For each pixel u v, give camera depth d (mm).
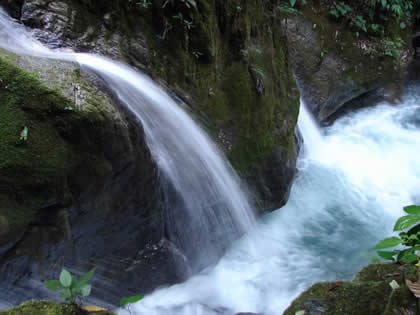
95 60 2684
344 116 7414
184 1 3178
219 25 3732
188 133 3250
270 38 4531
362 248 4426
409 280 1351
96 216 2379
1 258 1976
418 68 8594
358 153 6324
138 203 2641
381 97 7793
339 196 5312
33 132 1929
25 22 2600
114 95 2439
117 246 2713
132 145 2404
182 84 3389
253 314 3193
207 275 3801
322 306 1496
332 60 7023
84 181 2174
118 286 2898
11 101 1910
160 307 3223
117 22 3021
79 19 2834
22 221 1948
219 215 3684
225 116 3781
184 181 3148
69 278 1330
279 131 4363
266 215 4762
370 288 1462
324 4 7305
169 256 3104
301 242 4488
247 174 3975
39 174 1929
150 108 2881
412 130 7066
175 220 3191
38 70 2080
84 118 2039
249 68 3971
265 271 3986
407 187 5562
